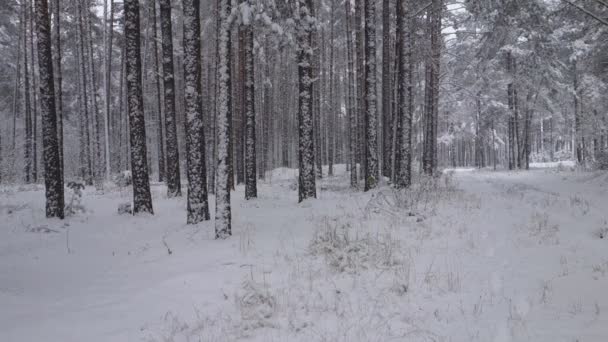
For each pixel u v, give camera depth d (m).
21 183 23.09
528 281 6.08
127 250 9.22
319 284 6.24
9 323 5.18
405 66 14.89
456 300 5.54
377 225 9.70
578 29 22.47
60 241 9.85
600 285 5.67
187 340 4.65
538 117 40.84
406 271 6.68
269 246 8.47
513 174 27.06
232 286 6.20
